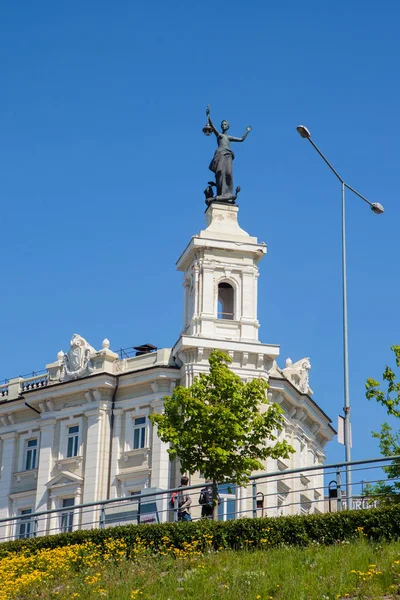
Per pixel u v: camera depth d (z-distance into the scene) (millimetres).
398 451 58656
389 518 41906
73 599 40000
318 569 38438
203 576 39969
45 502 80438
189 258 81875
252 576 38531
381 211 61562
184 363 77625
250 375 77625
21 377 86562
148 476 77188
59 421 82188
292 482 80938
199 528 45719
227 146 84375
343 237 61312
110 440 79812
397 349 60656
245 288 80250
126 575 42344
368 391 60438
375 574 36406
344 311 59344
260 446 76438
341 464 45156
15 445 84625
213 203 82812
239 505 74000
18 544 50469
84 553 46344
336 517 43031
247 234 81625
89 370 81812
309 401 84938
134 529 47062
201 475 61125
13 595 41719
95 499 78062
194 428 59031
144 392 79562
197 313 79250
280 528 44000
